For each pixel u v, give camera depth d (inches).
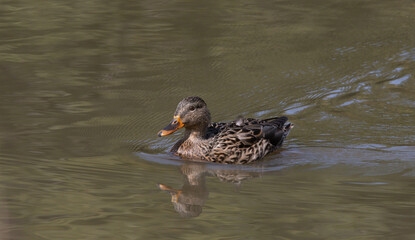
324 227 359.9
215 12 983.0
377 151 523.8
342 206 395.9
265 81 681.0
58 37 850.1
